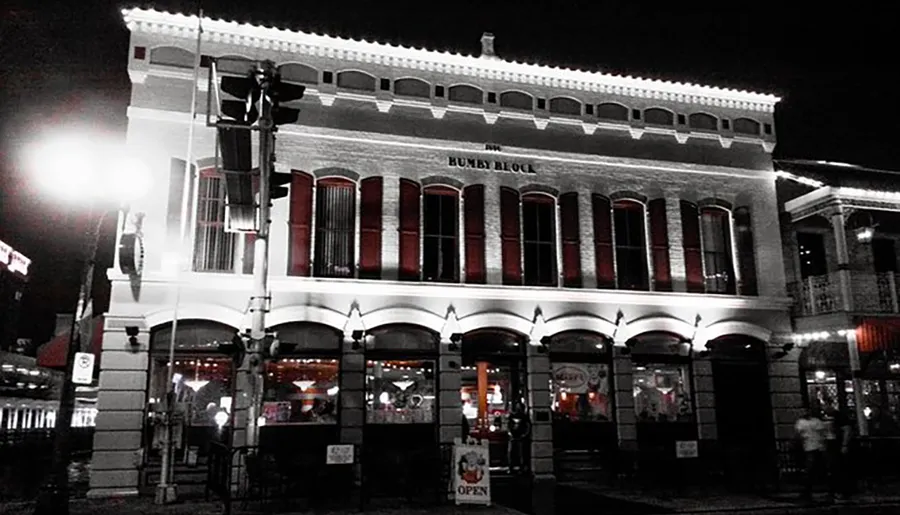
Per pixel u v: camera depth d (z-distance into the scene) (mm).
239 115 10945
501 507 13469
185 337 15859
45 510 11352
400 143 18094
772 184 21141
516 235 18656
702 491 15750
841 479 14930
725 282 20281
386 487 14508
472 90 19000
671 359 19250
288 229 16906
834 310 19422
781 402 19656
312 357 16594
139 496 14609
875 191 19922
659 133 20328
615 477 17000
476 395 18641
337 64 17875
